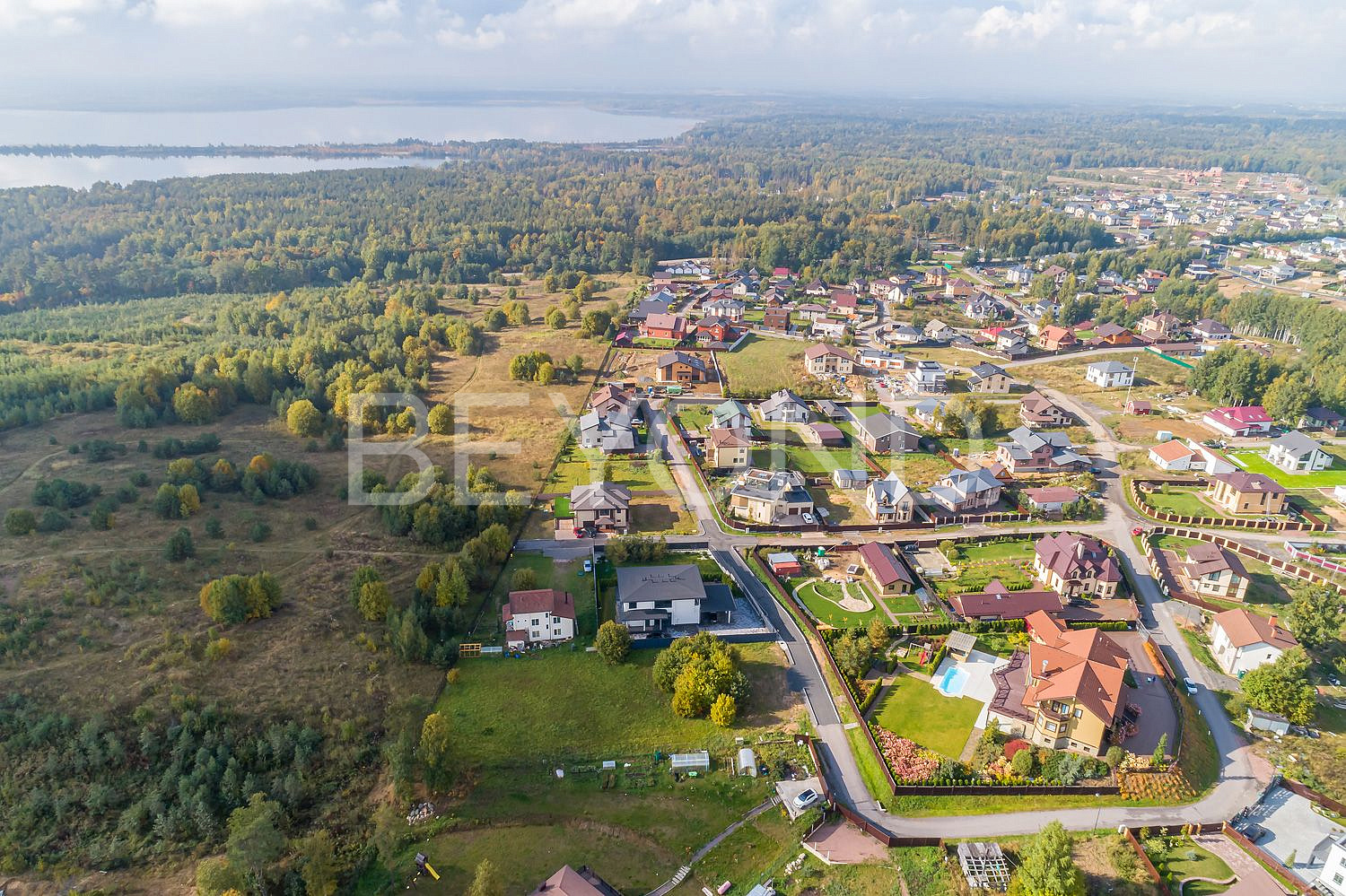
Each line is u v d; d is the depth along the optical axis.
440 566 89.69
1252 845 60.53
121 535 92.12
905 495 107.44
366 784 66.69
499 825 63.50
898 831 62.81
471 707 74.88
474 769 68.25
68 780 63.00
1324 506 114.69
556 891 53.53
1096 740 68.00
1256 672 74.38
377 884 58.75
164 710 67.69
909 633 85.56
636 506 112.38
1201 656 83.44
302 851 58.28
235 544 93.94
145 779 64.00
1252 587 94.94
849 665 78.25
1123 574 97.12
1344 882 55.75
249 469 107.62
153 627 77.25
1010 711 71.38
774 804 65.62
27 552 86.50
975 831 62.56
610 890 56.78
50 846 59.62
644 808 65.19
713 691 73.69
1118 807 64.56
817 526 107.06
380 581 84.62
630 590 85.88
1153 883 57.69
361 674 75.94
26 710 66.12
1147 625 88.06
